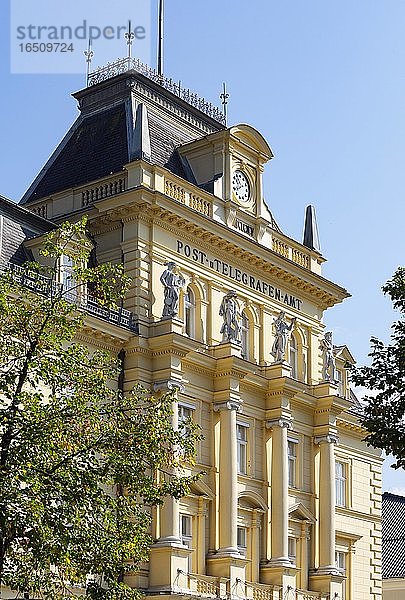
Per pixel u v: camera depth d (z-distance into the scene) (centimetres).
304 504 5050
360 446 5850
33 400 2669
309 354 5350
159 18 5666
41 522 2511
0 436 2577
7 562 2784
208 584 4272
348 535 5525
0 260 4094
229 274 4869
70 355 2792
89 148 5091
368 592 5672
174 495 2891
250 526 4672
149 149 4634
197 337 4619
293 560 4938
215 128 5512
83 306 4100
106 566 2633
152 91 5209
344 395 5881
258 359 4959
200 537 4378
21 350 2745
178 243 4597
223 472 4469
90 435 2741
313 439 5188
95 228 4559
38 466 2562
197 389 4503
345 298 5562
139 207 4403
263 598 4559
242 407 4731
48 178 5156
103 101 5225
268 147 5172
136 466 2767
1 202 4238
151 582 4100
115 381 4269
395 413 2983
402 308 3067
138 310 4344
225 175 4919
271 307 5109
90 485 2602
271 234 5150
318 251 5450
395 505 7775
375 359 3038
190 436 3012
